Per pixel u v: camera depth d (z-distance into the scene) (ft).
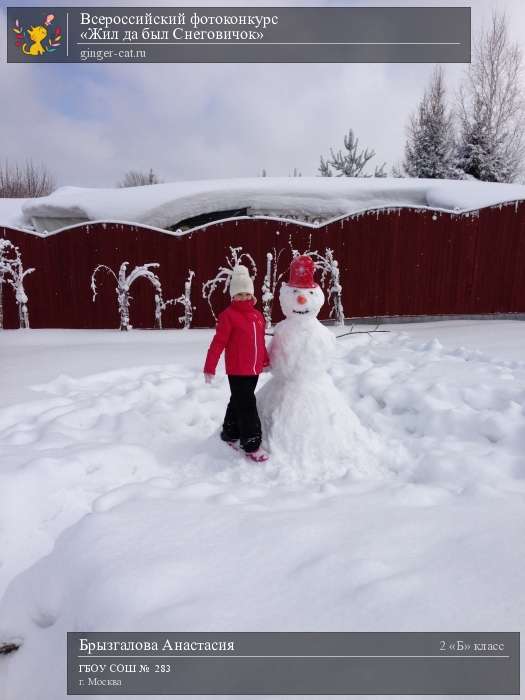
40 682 5.90
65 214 37.35
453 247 30.58
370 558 6.43
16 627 6.81
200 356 21.34
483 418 11.99
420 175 76.84
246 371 10.47
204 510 8.13
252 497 9.05
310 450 10.47
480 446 11.21
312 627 5.24
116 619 5.67
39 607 6.77
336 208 36.81
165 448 11.73
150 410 13.91
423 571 6.12
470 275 30.99
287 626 5.27
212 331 28.04
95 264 28.32
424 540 6.93
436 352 20.44
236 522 7.61
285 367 10.82
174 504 8.38
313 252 29.01
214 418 14.15
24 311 28.43
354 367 17.98
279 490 9.45
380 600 5.58
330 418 10.72
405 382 15.16
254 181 38.93
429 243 30.40
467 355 19.53
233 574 6.25
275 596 5.79
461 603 5.50
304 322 10.82
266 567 6.39
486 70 73.51
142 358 20.98
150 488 9.22
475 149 73.15
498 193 36.63
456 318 31.45
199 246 28.37
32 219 38.50
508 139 74.28
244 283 10.64
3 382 17.11
